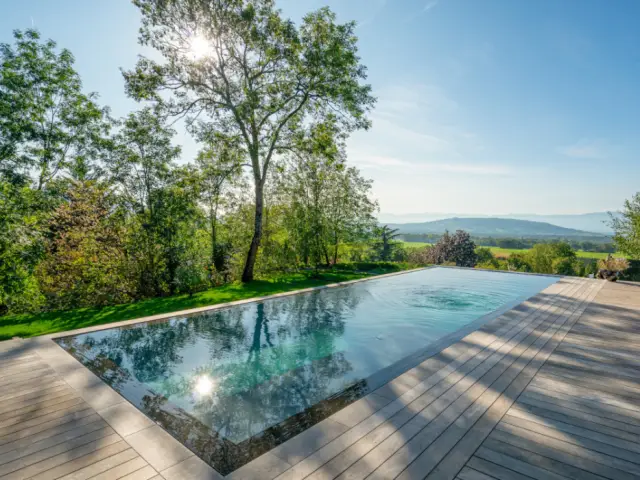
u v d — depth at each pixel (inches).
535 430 112.6
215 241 575.8
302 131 504.4
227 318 307.0
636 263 574.2
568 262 1752.0
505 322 252.4
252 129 477.1
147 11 411.8
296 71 462.3
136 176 460.1
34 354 191.5
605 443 105.7
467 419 119.1
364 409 126.6
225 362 215.8
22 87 548.4
